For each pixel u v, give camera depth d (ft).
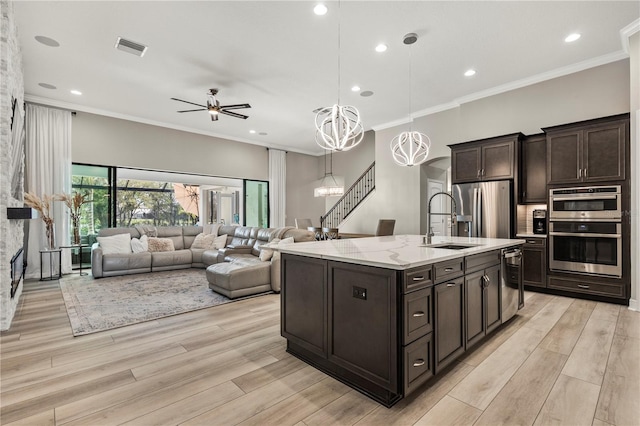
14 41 10.67
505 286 9.84
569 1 9.78
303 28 11.27
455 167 16.96
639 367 7.25
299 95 17.70
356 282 6.57
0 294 9.61
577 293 13.14
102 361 7.73
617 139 12.02
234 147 27.61
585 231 12.72
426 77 15.30
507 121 16.20
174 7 10.11
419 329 6.18
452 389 6.46
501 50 12.75
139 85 16.29
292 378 6.97
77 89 16.81
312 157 34.22
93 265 17.26
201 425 5.35
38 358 7.88
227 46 12.49
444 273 6.95
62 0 9.73
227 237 23.45
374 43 12.25
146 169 22.49
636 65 11.17
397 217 22.38
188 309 11.91
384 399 6.03
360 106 19.36
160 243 20.53
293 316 8.14
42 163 17.85
